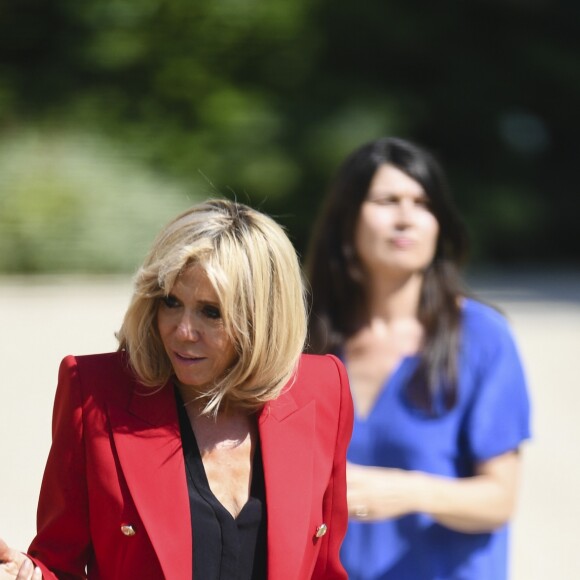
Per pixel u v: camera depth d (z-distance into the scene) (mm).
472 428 12438
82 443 8977
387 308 13109
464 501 12062
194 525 8758
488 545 12383
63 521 8984
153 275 8648
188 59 74938
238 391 8922
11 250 63344
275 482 8945
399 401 12672
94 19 74438
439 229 13367
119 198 66625
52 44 74812
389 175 13156
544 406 32188
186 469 8961
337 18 77250
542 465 27094
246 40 75750
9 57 74438
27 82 73375
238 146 73125
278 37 76062
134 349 8906
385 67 78625
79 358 9289
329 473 9359
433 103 77875
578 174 80062
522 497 24906
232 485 9016
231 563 8734
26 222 63812
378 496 11711
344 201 13297
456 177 76500
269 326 8812
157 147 72375
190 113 74500
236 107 73875
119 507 8766
